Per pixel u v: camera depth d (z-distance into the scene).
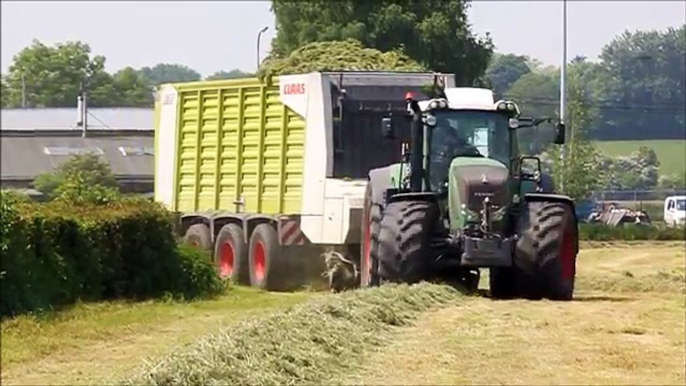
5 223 37.97
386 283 37.06
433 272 38.41
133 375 24.16
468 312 33.12
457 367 25.08
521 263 37.41
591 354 26.30
